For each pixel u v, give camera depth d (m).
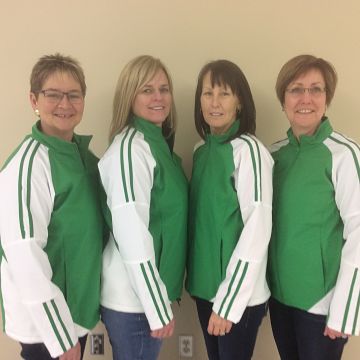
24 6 1.65
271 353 1.80
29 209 1.10
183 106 1.70
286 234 1.30
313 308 1.28
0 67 1.68
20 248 1.08
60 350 1.12
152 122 1.30
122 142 1.21
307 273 1.28
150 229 1.24
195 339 1.82
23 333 1.18
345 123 1.68
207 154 1.35
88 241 1.23
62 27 1.66
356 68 1.64
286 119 1.69
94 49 1.67
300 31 1.64
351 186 1.20
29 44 1.67
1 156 1.73
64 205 1.18
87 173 1.27
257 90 1.68
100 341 1.83
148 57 1.31
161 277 1.28
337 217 1.28
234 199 1.25
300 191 1.27
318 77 1.27
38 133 1.19
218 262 1.28
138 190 1.17
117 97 1.32
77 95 1.25
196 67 1.67
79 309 1.25
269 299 1.47
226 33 1.65
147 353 1.29
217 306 1.22
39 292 1.09
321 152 1.26
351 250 1.20
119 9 1.65
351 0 1.61
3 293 1.22
